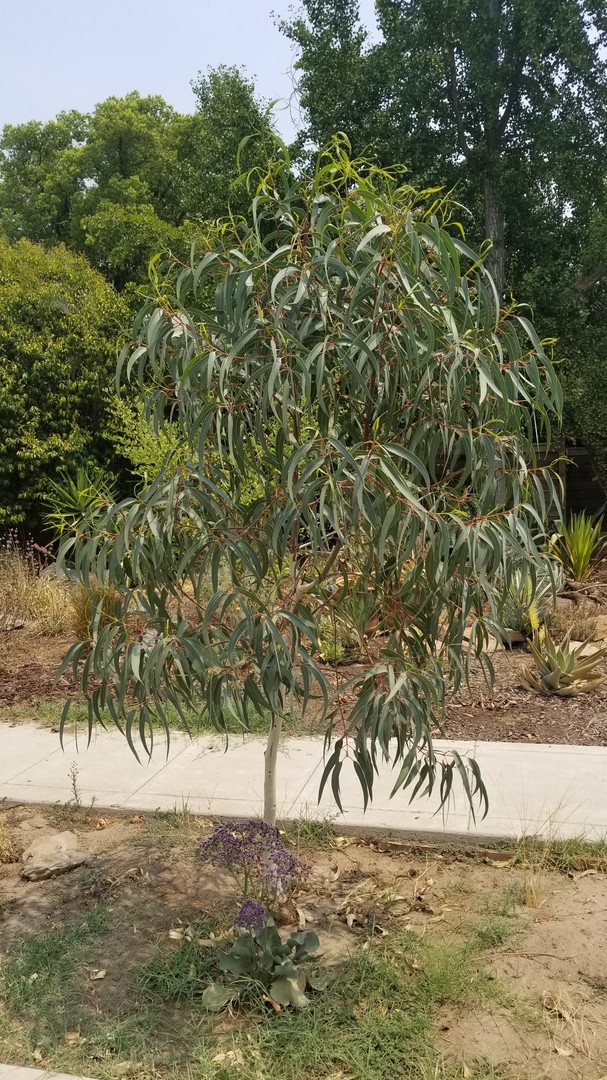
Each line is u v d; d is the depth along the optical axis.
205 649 2.41
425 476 2.27
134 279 20.78
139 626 2.72
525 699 5.69
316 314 2.40
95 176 25.33
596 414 11.92
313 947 2.75
